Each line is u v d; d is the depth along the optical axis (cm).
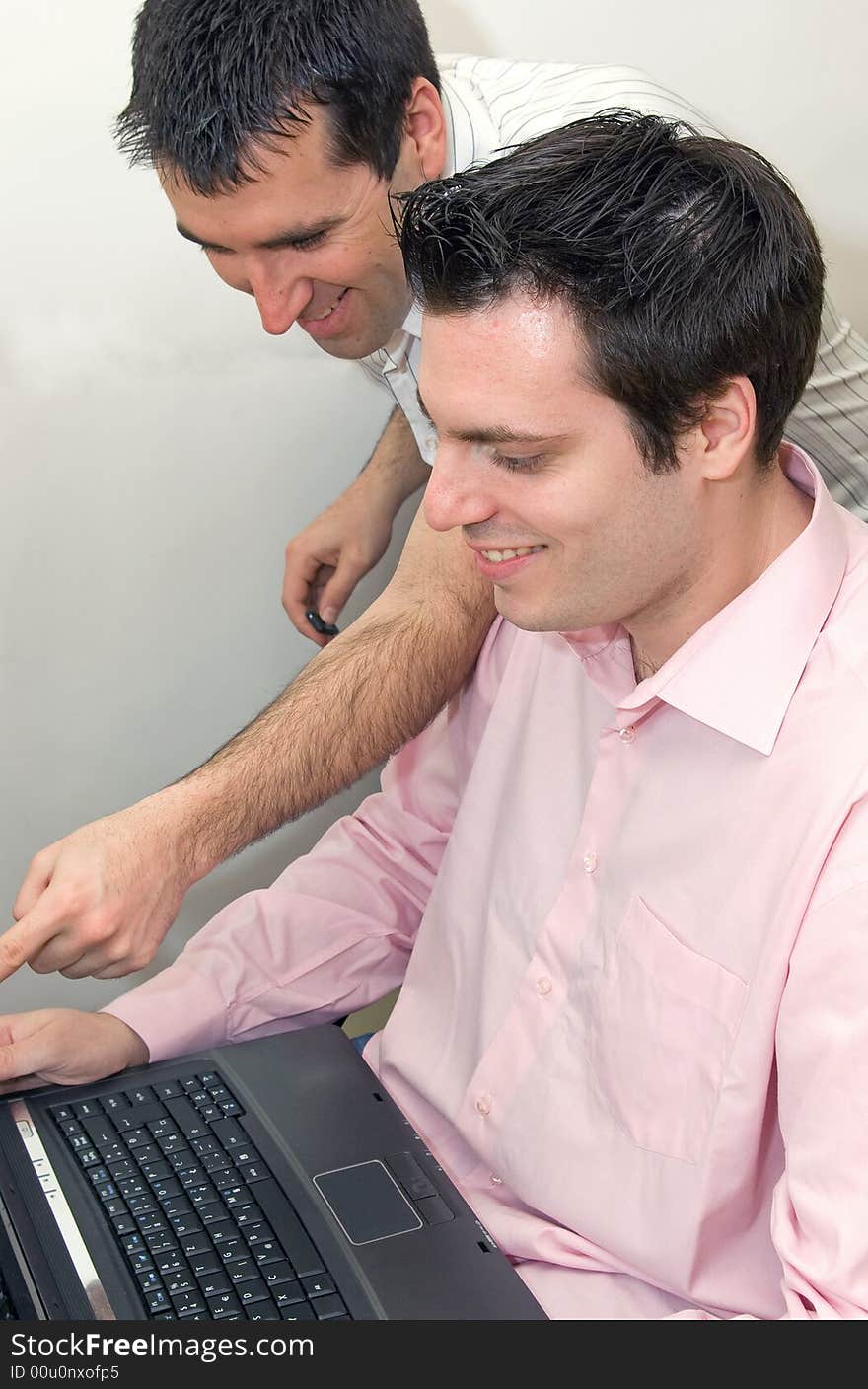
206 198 97
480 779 105
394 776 119
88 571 139
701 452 73
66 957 96
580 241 66
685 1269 81
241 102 92
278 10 91
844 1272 68
